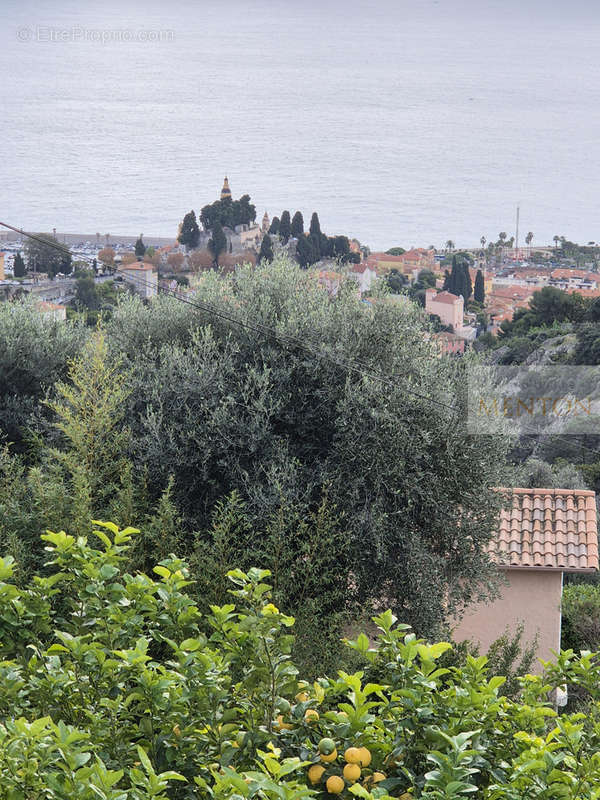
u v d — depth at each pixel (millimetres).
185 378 11773
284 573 10031
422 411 11672
